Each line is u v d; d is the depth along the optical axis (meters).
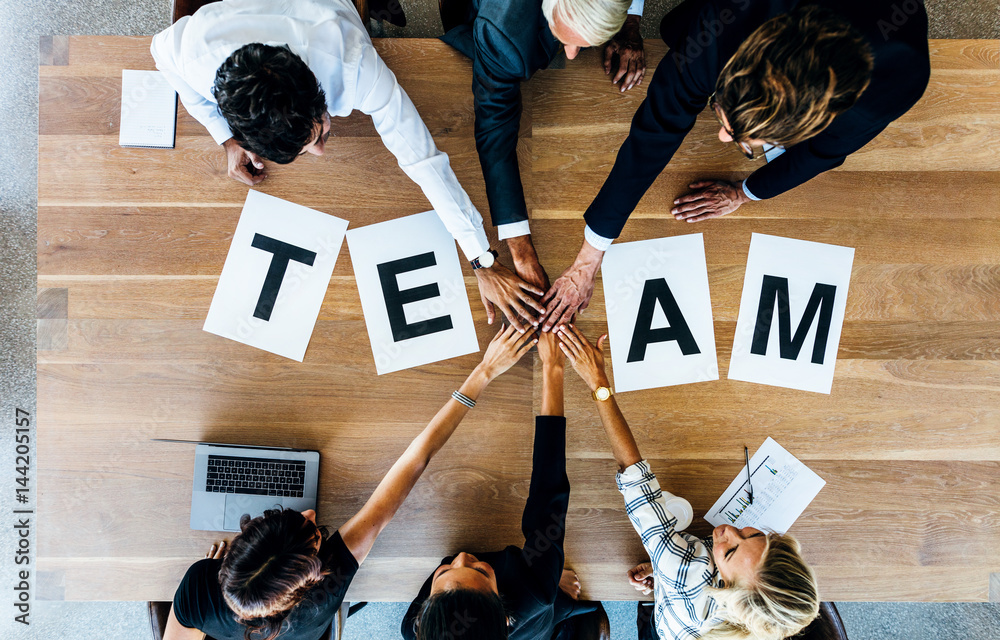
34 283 2.05
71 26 2.04
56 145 1.35
